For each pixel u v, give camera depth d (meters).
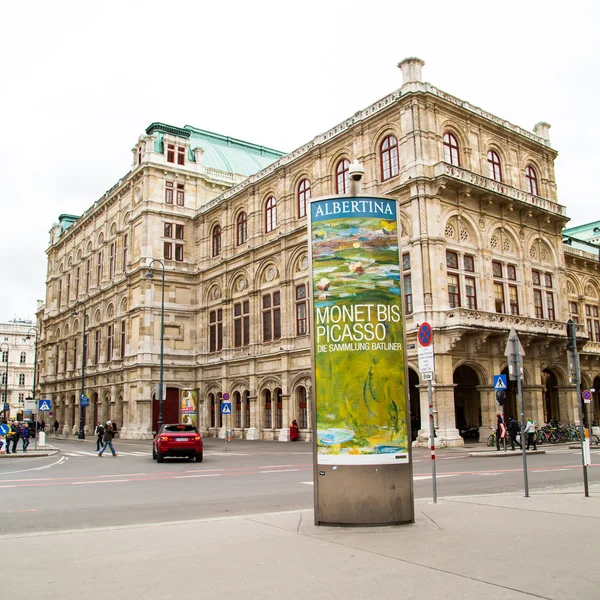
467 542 8.60
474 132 40.78
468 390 41.38
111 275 64.50
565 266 48.00
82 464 27.41
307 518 11.06
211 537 9.48
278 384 45.97
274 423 46.12
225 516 12.18
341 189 42.72
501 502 12.43
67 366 72.69
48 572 7.53
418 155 36.56
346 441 10.34
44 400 39.06
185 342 56.62
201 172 60.34
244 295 51.03
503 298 40.16
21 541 9.41
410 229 36.78
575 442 37.25
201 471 22.98
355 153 41.50
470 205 38.84
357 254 10.98
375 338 10.68
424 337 13.00
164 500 14.68
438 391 34.25
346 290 10.86
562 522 9.98
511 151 43.72
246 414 49.72
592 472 19.70
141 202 57.38
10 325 127.25
